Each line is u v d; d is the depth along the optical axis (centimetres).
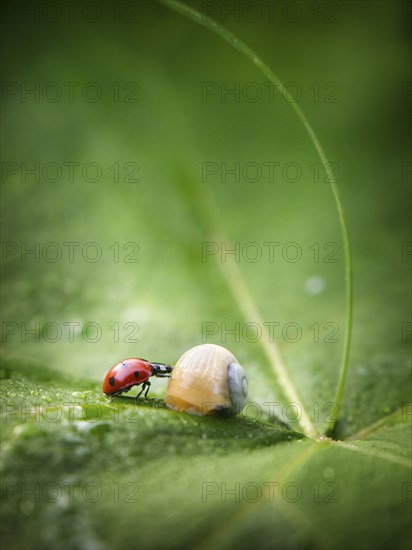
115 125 20
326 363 14
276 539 10
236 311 16
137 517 10
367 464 11
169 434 11
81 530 10
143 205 18
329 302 16
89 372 14
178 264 16
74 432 11
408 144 20
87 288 16
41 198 18
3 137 19
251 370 14
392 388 13
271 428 12
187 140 20
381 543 10
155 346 15
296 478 11
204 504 10
